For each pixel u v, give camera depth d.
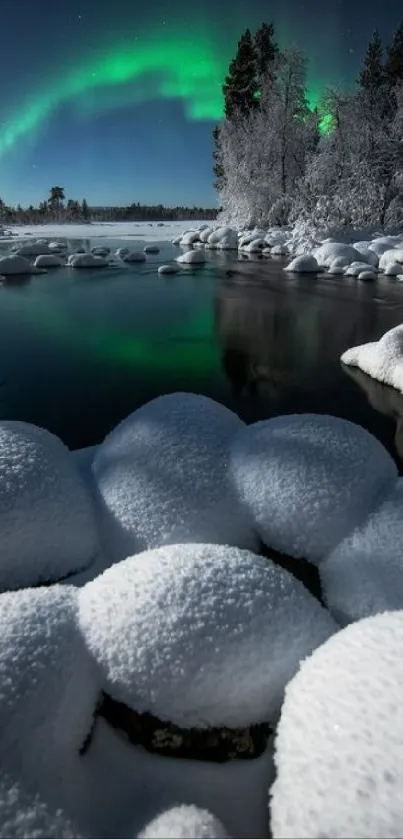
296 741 1.20
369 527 2.09
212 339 7.58
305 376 5.89
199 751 1.37
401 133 21.34
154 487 2.32
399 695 1.17
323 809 1.04
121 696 1.43
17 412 4.96
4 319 9.08
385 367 5.61
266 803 1.26
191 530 2.19
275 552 2.21
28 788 1.16
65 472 2.38
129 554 2.18
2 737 1.22
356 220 21.59
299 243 20.06
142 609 1.48
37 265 16.03
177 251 21.25
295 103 25.62
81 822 1.17
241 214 28.11
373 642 1.34
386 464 2.40
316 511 2.15
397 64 30.48
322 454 2.31
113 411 4.95
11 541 2.05
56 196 56.06
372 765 1.06
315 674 1.33
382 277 13.66
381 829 0.97
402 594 1.83
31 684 1.33
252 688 1.41
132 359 6.64
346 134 22.33
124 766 1.35
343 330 8.01
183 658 1.41
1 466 2.21
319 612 1.65
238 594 1.54
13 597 1.61
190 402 2.82
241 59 31.98
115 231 35.56
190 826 1.10
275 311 9.50
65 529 2.15
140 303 10.44
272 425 2.56
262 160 26.64
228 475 2.39
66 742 1.31
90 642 1.49
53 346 7.30
